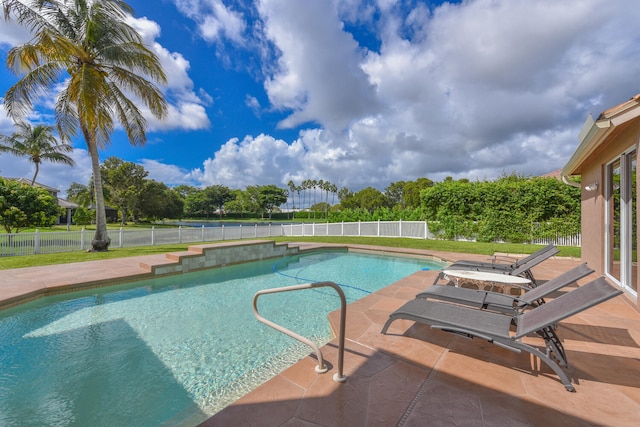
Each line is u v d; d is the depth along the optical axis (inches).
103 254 422.6
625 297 192.7
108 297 243.3
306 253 498.3
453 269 237.8
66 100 440.5
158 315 201.9
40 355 144.9
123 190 1583.4
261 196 3065.9
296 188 3538.4
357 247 519.8
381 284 297.1
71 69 429.1
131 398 110.5
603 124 151.6
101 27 425.1
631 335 136.3
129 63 438.6
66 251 458.9
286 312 208.5
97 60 446.6
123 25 440.8
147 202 1681.8
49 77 413.1
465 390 91.4
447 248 497.4
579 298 99.7
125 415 100.9
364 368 105.3
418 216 707.4
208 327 180.5
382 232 718.5
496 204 569.0
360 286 288.4
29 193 563.8
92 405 106.3
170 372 129.2
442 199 624.4
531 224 540.7
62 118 451.8
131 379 123.5
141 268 309.6
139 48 443.8
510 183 562.3
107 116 447.8
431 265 395.9
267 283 297.0
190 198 2982.3
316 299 240.8
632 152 188.1
